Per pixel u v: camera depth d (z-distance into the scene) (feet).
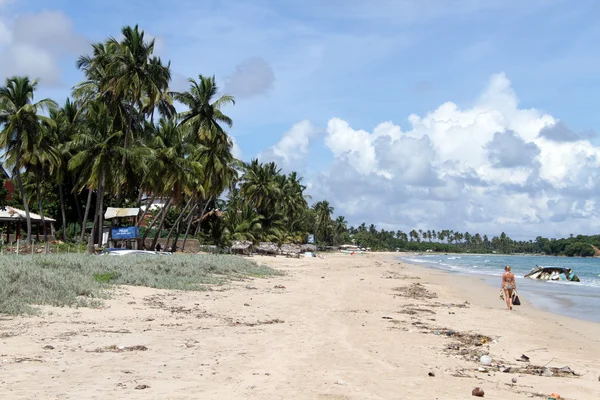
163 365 28.04
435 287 108.78
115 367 27.12
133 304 54.03
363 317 54.19
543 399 25.20
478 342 43.09
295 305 62.13
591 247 614.34
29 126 132.36
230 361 29.78
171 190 149.18
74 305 49.42
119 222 181.06
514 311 70.23
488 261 375.04
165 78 139.74
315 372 27.81
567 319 64.69
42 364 27.12
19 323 39.42
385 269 181.37
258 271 113.91
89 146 136.67
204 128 158.71
